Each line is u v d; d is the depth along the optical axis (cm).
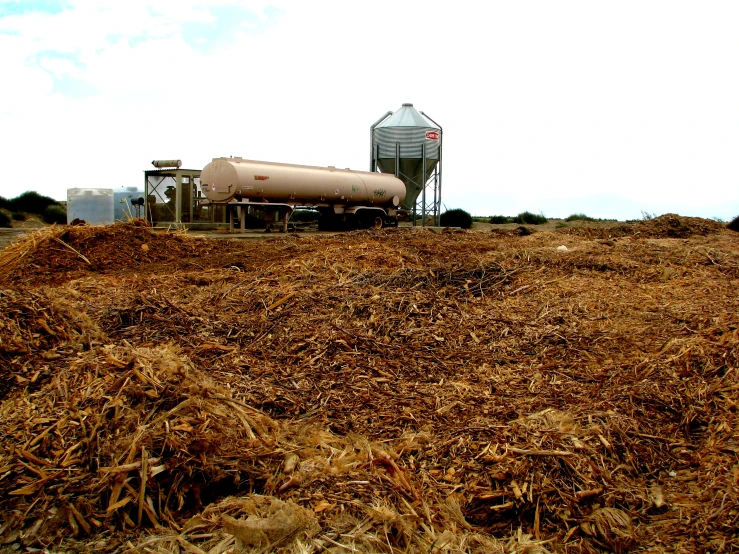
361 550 283
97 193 2112
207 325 632
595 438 397
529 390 501
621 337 635
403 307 702
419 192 3275
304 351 568
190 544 287
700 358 528
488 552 293
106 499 317
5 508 306
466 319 685
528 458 365
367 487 335
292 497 325
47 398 387
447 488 351
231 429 375
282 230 2502
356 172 2734
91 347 492
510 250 1200
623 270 988
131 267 1164
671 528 322
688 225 1908
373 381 511
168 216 2281
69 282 954
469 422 429
